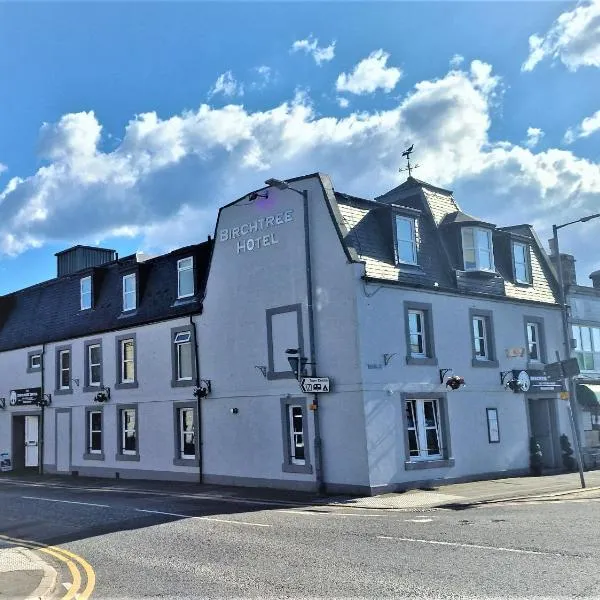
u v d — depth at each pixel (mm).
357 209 19828
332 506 15516
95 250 33062
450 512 13984
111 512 15320
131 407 24906
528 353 23438
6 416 31672
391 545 10109
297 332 19219
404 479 18047
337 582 7957
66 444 28062
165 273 25125
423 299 19906
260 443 19969
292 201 19953
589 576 7738
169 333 23688
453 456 19641
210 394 21750
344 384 17906
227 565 9195
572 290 26141
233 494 18266
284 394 19391
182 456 22781
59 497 19297
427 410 19562
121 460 25078
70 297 29859
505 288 23016
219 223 22234
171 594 7770
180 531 12195
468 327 21281
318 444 18219
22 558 10352
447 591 7332
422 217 21719
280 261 20016
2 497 19875
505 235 23969
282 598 7379
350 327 17922
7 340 32562
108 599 7699
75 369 27984
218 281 21969
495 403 21547
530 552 9188
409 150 23656
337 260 18453
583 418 25031
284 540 10914
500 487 18328
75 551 10844
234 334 21172
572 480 20000
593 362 26453
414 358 19141
